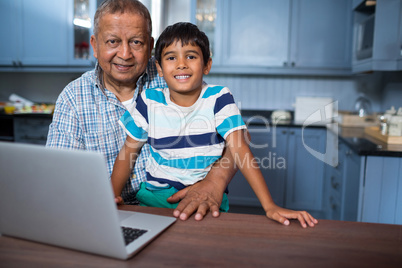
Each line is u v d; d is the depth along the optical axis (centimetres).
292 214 85
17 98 383
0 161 67
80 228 66
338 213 256
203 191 101
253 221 85
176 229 80
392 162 188
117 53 110
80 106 121
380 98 353
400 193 190
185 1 356
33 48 364
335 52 327
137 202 130
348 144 215
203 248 70
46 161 63
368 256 67
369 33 263
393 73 313
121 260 65
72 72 399
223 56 339
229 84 373
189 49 108
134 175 123
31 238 73
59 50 360
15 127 341
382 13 246
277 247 71
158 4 319
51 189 65
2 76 409
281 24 329
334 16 323
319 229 80
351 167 217
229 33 336
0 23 364
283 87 367
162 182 113
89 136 124
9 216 73
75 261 65
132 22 107
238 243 72
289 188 314
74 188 63
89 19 351
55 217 67
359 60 293
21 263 64
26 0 358
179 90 111
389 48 247
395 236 77
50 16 357
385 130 225
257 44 334
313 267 63
